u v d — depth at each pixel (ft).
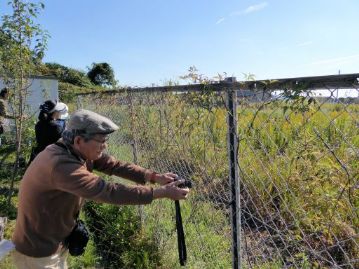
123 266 12.41
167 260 11.77
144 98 13.00
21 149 21.94
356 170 5.40
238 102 7.25
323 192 5.98
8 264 12.00
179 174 10.69
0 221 11.91
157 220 12.89
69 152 6.53
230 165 7.68
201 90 8.46
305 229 7.23
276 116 6.15
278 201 8.60
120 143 17.20
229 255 10.01
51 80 37.73
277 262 8.57
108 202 6.22
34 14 18.04
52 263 7.32
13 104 19.62
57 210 6.85
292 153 6.32
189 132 9.67
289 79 5.65
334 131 5.69
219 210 9.89
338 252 7.65
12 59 18.51
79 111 6.66
